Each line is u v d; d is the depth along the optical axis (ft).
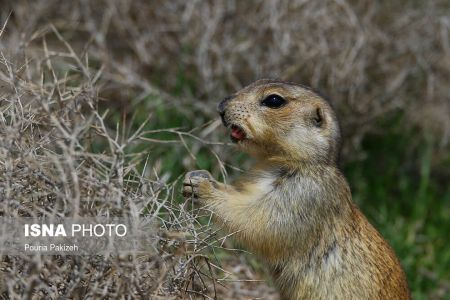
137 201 30.96
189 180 38.65
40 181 28.84
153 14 59.11
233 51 56.49
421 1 59.57
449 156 62.49
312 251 38.19
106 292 27.76
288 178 38.55
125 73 56.49
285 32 55.47
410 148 61.93
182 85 56.85
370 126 59.57
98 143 45.42
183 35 58.08
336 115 40.11
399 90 59.67
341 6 56.54
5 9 59.82
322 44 55.72
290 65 56.13
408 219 56.90
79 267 27.96
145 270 28.99
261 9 56.80
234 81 56.49
